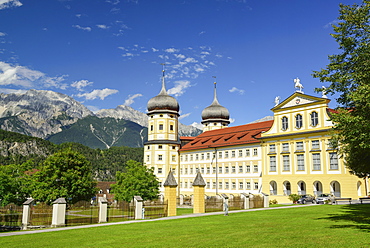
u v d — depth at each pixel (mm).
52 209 37719
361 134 24188
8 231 31656
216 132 102312
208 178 92875
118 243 21766
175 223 33312
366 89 24938
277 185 72562
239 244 19422
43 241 24062
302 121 69500
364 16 28891
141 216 41156
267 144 76000
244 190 82125
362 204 47625
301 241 19469
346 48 29656
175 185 45469
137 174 70125
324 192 64250
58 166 56219
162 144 101375
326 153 64625
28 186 58250
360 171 36469
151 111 103812
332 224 26750
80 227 32938
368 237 19969
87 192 56844
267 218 34125
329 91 30000
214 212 46812
